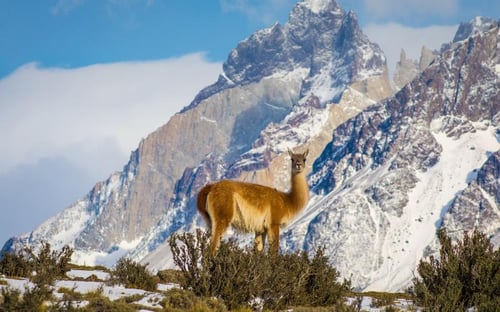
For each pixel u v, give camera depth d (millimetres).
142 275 74000
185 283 63125
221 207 72438
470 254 64562
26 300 49406
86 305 51781
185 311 53375
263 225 74625
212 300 57625
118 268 75125
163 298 57719
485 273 62219
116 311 50750
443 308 59594
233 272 61031
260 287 60938
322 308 59500
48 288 58062
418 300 64312
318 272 67062
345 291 74375
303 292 64812
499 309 56219
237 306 60094
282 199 76125
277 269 62156
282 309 61594
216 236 71312
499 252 64375
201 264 62281
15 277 72062
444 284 63125
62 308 49969
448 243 66062
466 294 62531
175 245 63719
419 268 66125
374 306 69312
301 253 68875
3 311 48469
